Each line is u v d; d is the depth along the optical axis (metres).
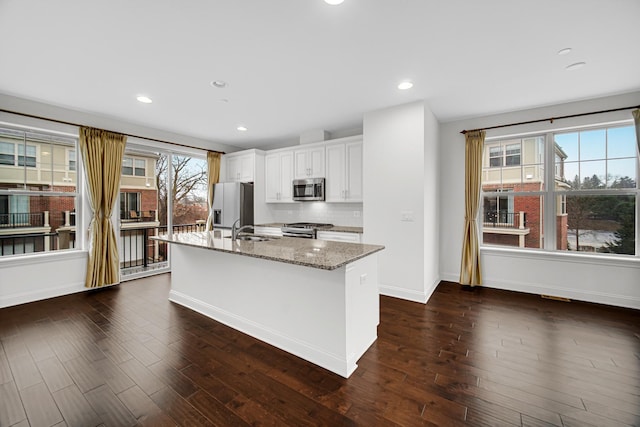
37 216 3.65
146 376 1.98
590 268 3.37
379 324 2.81
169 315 3.05
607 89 3.05
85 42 2.16
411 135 3.45
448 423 1.54
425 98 3.31
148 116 3.94
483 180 4.12
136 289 3.97
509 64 2.52
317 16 1.88
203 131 4.76
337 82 2.89
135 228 4.72
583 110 3.34
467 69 2.62
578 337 2.51
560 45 2.22
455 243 4.19
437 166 4.11
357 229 4.26
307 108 3.64
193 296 3.21
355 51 2.31
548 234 3.68
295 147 5.00
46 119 3.40
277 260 2.04
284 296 2.33
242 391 1.82
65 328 2.72
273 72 2.67
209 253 2.99
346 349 1.99
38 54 2.32
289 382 1.92
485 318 2.94
